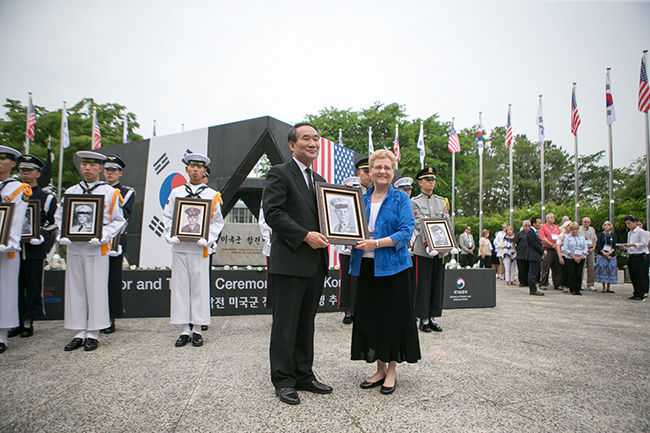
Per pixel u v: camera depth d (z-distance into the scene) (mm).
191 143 7367
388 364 2875
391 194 2959
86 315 3930
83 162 4223
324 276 2922
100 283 3932
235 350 3832
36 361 3445
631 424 2236
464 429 2156
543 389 2787
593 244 10500
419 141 18688
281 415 2326
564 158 49000
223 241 10062
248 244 10188
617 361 3496
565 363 3428
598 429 2172
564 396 2658
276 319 2713
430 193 5371
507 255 12086
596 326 5125
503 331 4793
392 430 2135
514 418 2303
